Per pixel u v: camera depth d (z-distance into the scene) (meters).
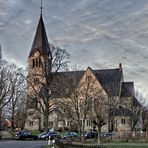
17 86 99.88
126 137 70.50
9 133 93.31
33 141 73.19
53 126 122.62
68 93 75.62
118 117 117.19
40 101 97.25
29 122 122.81
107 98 94.31
